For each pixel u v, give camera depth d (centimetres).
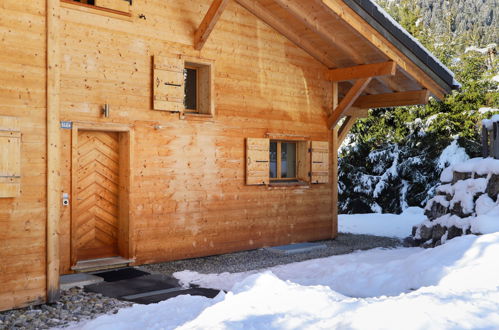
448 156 2114
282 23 1138
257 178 1102
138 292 722
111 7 874
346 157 2370
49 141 659
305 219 1220
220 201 1041
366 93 1414
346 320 416
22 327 571
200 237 1007
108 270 862
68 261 828
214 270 883
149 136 927
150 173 930
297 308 485
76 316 613
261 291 530
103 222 907
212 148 1026
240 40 1075
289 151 1239
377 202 2289
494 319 399
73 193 831
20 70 640
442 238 1008
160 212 944
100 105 861
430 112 2334
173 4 960
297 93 1198
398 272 722
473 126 2259
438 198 1090
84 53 844
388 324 397
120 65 888
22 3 643
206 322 468
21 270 638
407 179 2253
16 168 627
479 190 956
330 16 1041
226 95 1048
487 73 2456
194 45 989
